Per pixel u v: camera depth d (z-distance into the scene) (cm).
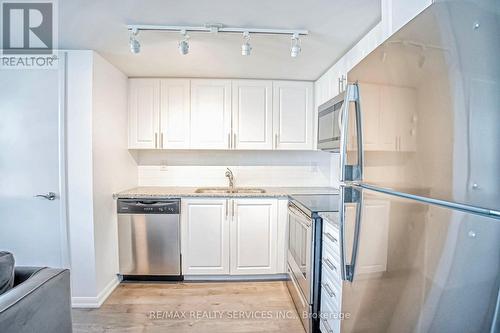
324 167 328
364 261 99
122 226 259
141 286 258
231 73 275
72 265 220
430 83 67
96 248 223
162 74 279
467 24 57
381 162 90
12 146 216
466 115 57
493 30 51
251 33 186
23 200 218
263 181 327
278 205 267
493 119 51
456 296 58
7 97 214
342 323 125
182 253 264
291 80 295
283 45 205
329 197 241
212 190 300
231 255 267
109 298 235
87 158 217
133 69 263
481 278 53
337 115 191
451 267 59
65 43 203
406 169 76
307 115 298
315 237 178
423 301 67
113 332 189
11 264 104
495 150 51
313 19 168
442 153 63
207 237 265
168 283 264
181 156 323
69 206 218
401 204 77
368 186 100
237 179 325
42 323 103
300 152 328
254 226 267
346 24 174
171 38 194
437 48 65
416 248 70
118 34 189
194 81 289
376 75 94
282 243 269
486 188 52
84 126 216
